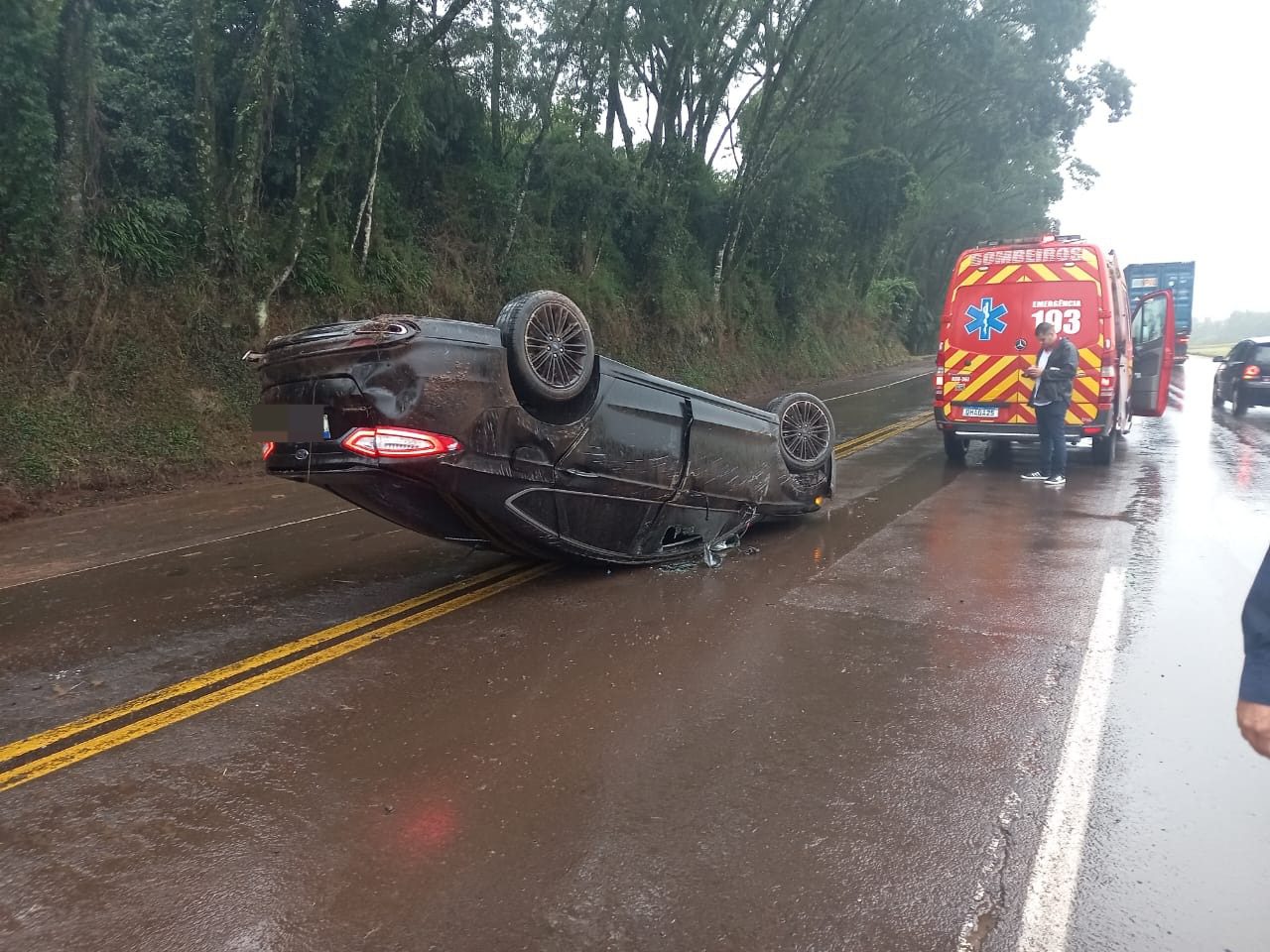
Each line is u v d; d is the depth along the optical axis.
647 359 21.48
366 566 6.77
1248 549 6.68
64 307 10.74
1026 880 2.81
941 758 3.60
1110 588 5.78
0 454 9.62
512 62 16.83
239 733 3.95
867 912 2.67
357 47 13.59
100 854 3.05
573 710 4.12
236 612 5.68
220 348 12.28
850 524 7.93
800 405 7.87
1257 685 1.88
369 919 2.69
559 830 3.14
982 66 25.73
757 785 3.42
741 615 5.43
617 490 6.05
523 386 5.41
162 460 10.84
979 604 5.54
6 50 9.66
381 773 3.58
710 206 24.41
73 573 6.79
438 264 16.52
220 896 2.81
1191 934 2.55
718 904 2.72
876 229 31.05
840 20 21.11
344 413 5.02
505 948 2.55
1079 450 12.31
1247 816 3.14
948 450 11.48
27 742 3.89
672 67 21.67
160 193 12.29
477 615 5.52
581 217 20.48
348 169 14.21
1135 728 3.82
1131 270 29.78
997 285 10.63
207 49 12.01
